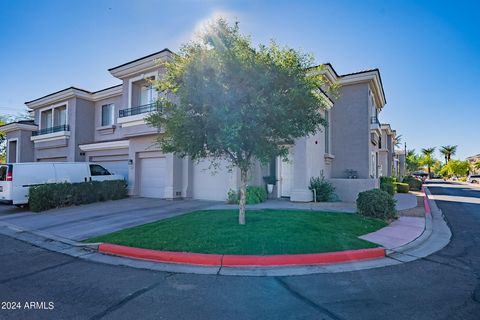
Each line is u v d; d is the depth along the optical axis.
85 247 6.71
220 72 6.29
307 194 12.41
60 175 13.55
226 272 5.05
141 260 5.79
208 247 5.95
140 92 15.81
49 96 21.27
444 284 4.49
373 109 18.73
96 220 9.59
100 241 6.78
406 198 17.08
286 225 7.49
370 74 15.35
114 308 3.69
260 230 7.00
